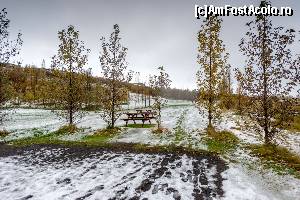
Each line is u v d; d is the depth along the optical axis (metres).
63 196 9.94
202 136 22.52
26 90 81.94
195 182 11.33
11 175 12.66
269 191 10.36
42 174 12.73
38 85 81.06
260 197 9.73
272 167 13.52
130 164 14.26
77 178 12.03
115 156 16.16
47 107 66.38
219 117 25.69
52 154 17.02
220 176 12.12
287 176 12.12
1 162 15.19
